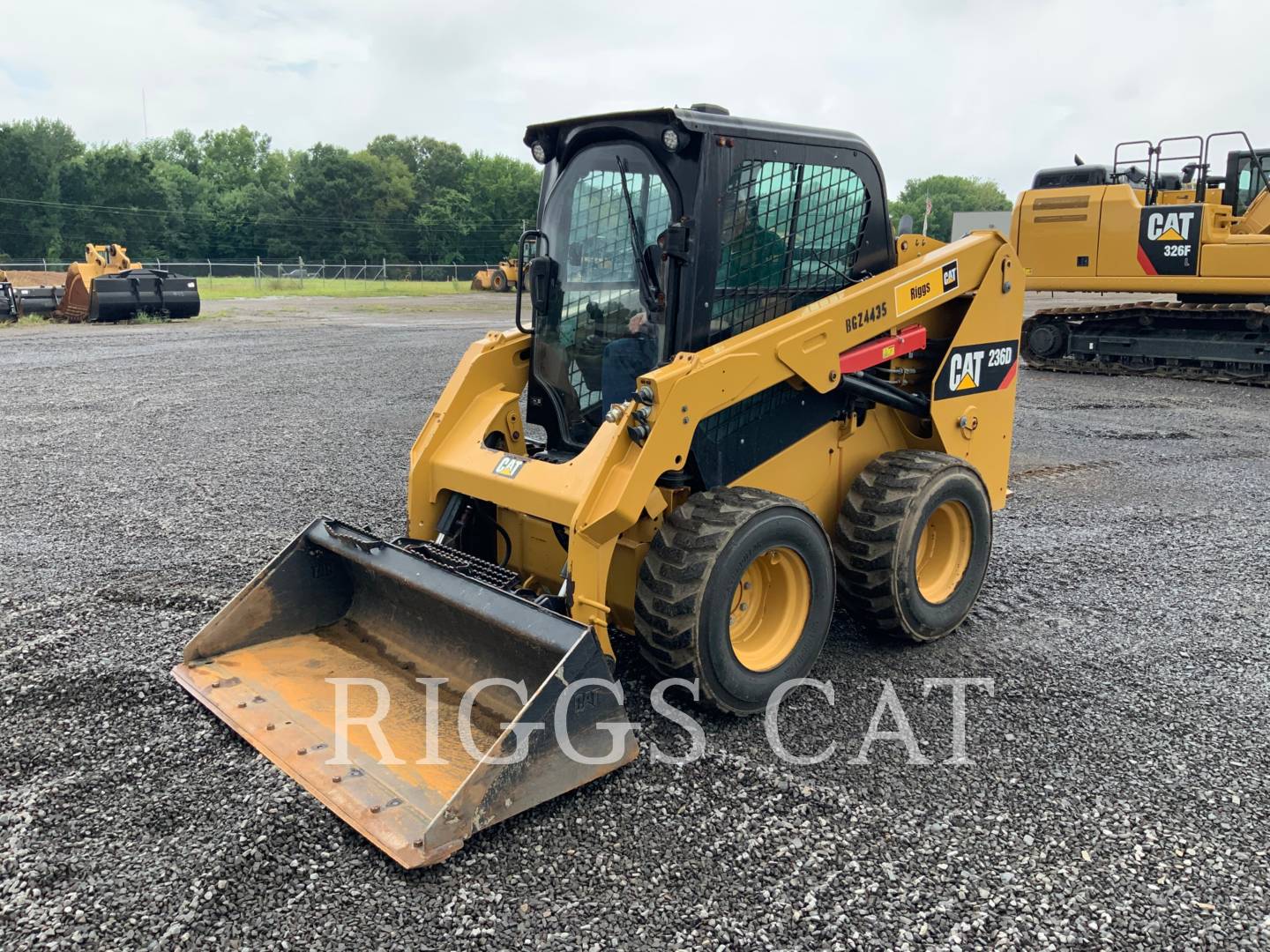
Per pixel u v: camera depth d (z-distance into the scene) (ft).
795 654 13.30
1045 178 47.96
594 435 14.33
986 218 126.82
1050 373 47.96
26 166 222.28
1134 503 24.08
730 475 13.64
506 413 14.99
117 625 15.75
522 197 254.88
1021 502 24.26
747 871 9.91
